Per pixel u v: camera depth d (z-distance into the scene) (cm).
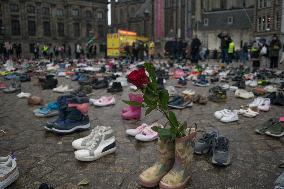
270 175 332
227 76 1251
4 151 404
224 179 322
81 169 347
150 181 297
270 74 1283
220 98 753
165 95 289
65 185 309
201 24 6234
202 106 703
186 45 2586
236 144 433
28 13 6306
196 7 6278
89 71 1436
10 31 6072
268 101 664
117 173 336
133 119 571
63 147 417
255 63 1962
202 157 378
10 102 758
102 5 7619
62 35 6950
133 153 395
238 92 825
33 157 382
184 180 295
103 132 381
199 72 1314
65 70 1558
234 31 5806
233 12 5894
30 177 326
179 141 292
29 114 616
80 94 689
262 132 476
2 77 1369
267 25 4472
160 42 6650
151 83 286
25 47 6297
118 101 761
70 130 467
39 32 6512
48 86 984
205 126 527
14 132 490
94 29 7506
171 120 297
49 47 3694
